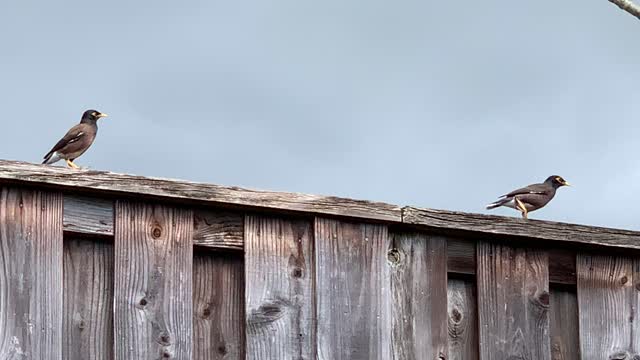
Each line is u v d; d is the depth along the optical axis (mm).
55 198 5074
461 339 5879
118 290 5133
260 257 5438
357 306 5602
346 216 5617
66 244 5109
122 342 5094
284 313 5438
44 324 4945
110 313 5125
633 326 6262
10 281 4918
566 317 6172
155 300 5191
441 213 5824
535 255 6098
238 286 5418
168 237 5266
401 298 5754
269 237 5480
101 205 5172
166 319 5195
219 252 5398
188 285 5266
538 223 6027
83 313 5082
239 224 5441
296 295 5484
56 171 5027
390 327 5664
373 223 5715
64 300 5051
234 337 5363
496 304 5941
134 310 5145
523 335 5969
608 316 6215
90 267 5137
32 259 4977
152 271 5207
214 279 5379
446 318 5836
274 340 5395
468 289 5969
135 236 5203
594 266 6242
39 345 4918
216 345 5320
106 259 5172
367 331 5598
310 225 5582
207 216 5379
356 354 5551
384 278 5688
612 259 6301
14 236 4961
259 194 5418
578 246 6188
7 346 4859
